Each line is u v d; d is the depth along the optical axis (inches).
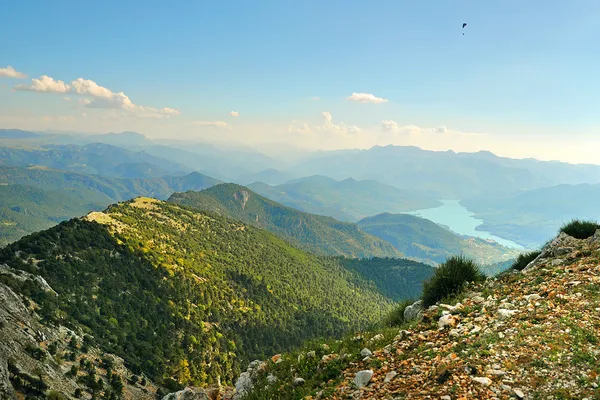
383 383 341.7
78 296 5073.8
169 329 5753.0
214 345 5905.5
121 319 5290.4
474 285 592.7
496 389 282.5
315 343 557.0
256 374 542.6
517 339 349.4
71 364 3440.0
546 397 262.8
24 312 3654.0
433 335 425.7
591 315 365.4
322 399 354.9
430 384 312.3
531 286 500.4
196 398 537.0
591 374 273.6
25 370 2682.1
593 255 558.6
